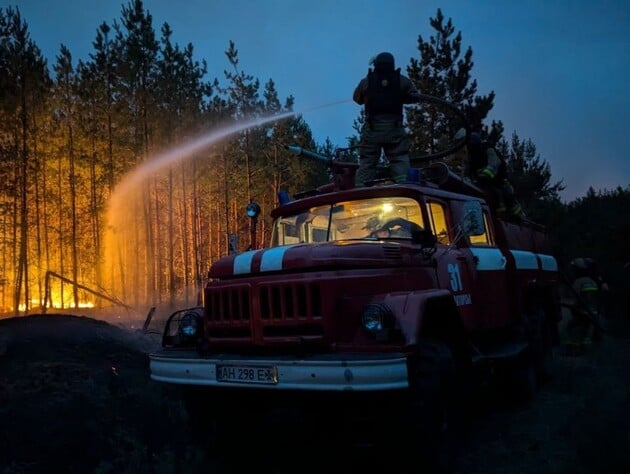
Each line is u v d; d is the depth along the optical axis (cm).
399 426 423
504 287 700
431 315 474
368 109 717
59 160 3266
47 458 453
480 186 764
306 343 428
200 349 486
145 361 688
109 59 3020
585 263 1227
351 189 617
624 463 442
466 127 743
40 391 540
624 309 1220
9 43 2795
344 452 514
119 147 3102
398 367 383
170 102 3041
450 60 2186
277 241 656
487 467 490
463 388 507
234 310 470
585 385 759
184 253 3672
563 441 544
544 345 814
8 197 3006
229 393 498
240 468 498
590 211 1977
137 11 2942
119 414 535
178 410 563
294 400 471
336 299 430
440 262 538
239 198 3475
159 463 466
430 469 433
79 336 695
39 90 2892
